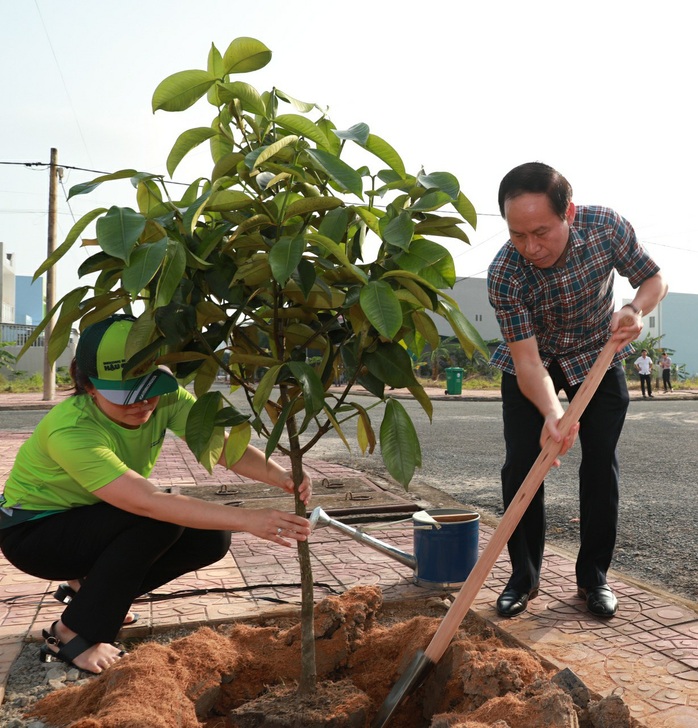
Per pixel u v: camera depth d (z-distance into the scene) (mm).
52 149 18688
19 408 17156
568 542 4340
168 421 2594
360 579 3426
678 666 2354
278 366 1757
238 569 3635
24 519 2451
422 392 1889
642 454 8352
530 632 2689
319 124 2031
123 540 2377
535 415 2980
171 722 1792
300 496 2119
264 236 1859
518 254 2740
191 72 1770
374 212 2018
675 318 65500
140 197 2045
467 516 3295
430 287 1732
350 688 2076
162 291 1586
